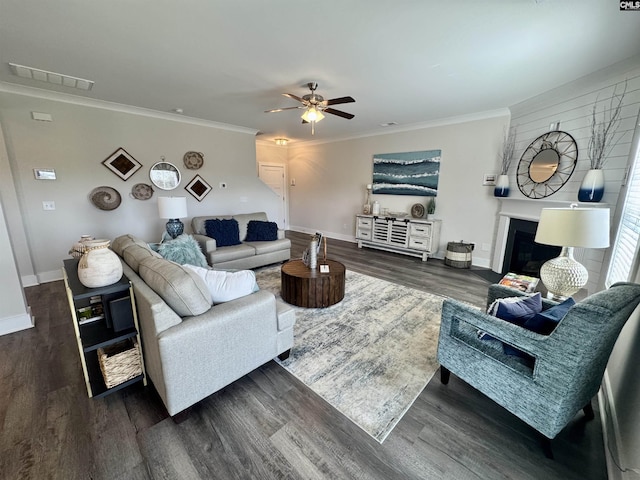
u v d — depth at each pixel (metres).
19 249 3.49
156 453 1.37
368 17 1.86
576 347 1.18
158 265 1.66
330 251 5.55
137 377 1.75
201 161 5.00
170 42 2.21
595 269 2.73
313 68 2.67
